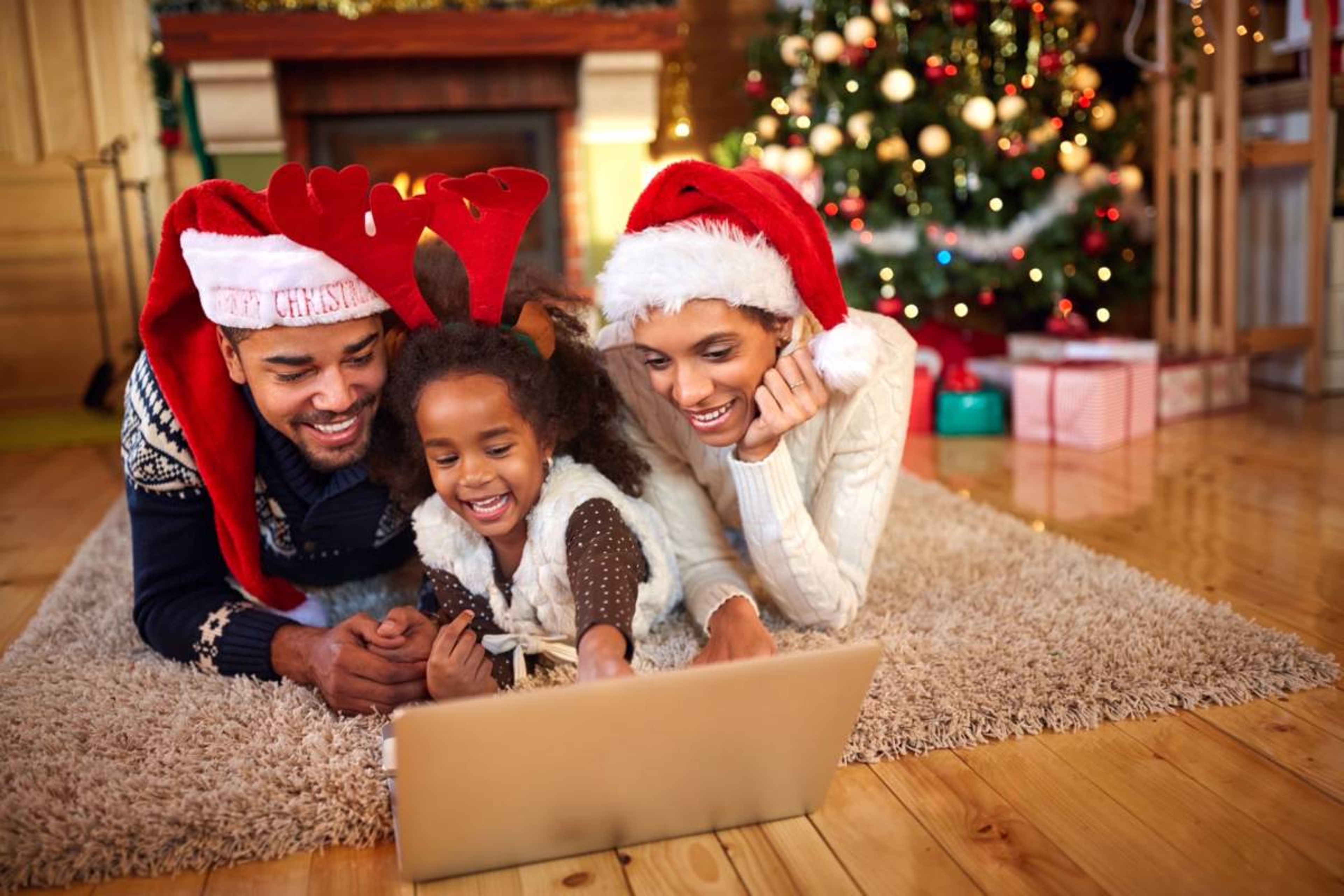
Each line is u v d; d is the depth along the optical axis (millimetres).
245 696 1387
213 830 1129
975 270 3205
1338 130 3312
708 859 1096
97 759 1259
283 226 1207
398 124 3838
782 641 1525
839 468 1536
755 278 1273
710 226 1281
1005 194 3328
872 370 1337
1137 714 1355
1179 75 3416
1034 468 2656
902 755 1277
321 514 1479
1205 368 3137
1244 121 3543
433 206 1276
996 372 3197
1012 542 1980
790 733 1083
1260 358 3568
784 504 1424
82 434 3432
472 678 1286
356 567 1631
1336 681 1434
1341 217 3346
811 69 3416
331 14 3518
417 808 1004
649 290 1266
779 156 3369
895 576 1801
